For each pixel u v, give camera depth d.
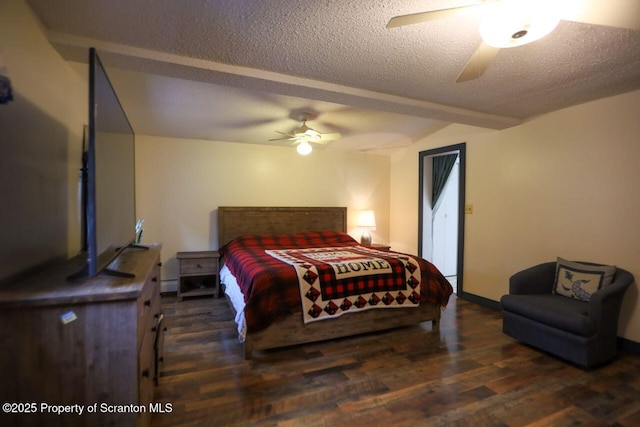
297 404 1.93
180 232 4.30
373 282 2.91
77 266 1.62
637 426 1.77
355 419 1.80
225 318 3.36
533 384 2.18
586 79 2.40
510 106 3.02
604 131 2.79
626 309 2.67
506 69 2.23
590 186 2.88
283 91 2.49
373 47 1.94
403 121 3.99
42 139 1.59
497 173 3.70
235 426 1.73
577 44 1.91
